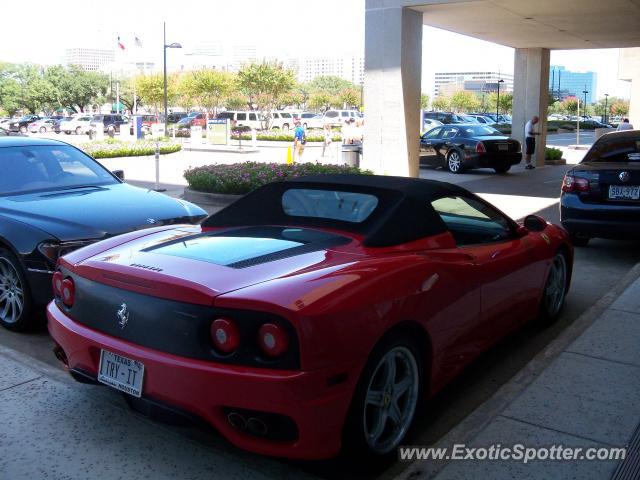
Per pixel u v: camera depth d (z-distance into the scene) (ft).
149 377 10.36
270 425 9.69
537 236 17.17
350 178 14.55
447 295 12.35
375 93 48.32
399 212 12.81
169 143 97.86
